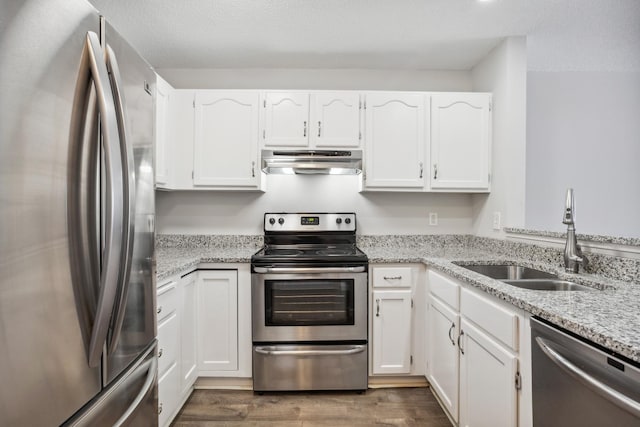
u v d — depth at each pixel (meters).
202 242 2.71
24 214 0.64
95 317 0.77
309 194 2.75
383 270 2.19
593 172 2.76
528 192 2.76
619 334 0.82
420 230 2.77
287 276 2.14
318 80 2.74
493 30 2.17
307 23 2.08
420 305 2.20
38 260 0.67
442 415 1.93
